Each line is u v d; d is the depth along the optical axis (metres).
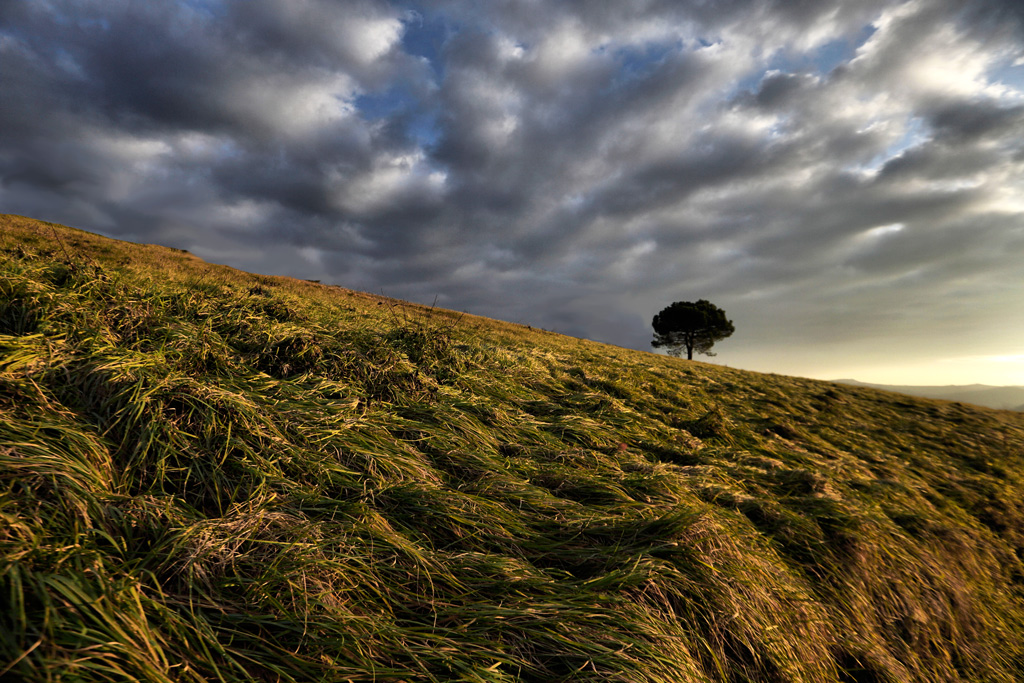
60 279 4.44
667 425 6.43
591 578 2.53
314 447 3.12
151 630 1.60
